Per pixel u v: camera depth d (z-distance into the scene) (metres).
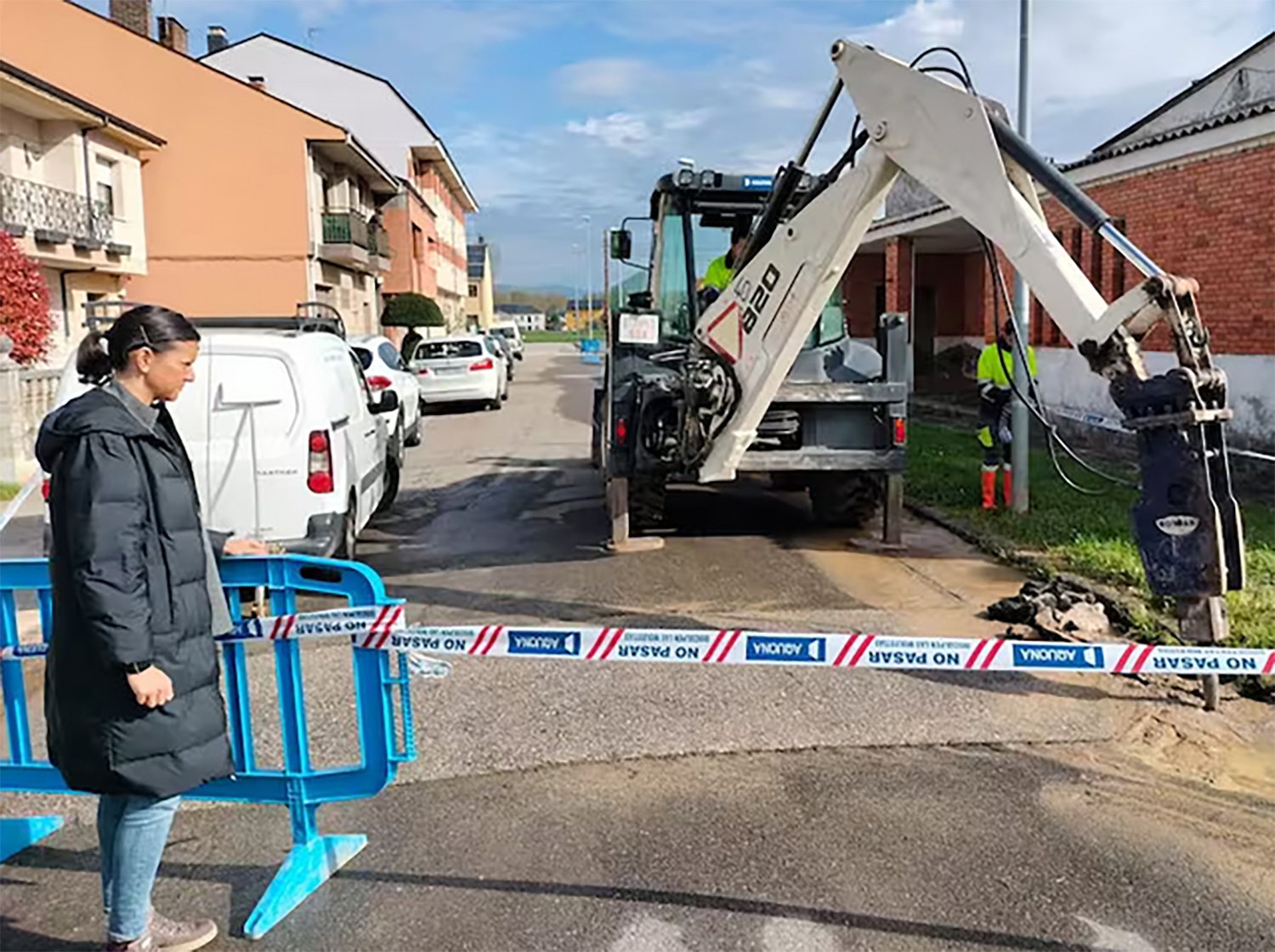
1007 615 6.61
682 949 3.31
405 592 7.77
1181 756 4.66
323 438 7.25
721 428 7.62
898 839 3.97
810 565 8.29
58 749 3.12
